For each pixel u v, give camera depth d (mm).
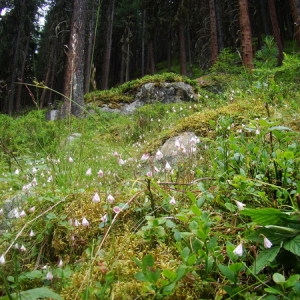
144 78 15117
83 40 13719
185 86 14234
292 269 1688
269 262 1609
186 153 3662
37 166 4652
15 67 29859
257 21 26984
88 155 4871
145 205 2510
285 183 2301
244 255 1698
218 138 3318
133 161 4023
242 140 3062
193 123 5477
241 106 5617
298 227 1638
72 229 2391
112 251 1906
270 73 6453
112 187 3004
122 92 15289
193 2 25344
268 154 2699
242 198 2318
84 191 2916
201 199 2051
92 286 1752
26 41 33312
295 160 2453
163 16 28938
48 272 1889
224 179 2506
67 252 2402
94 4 23734
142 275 1520
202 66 21562
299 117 4383
